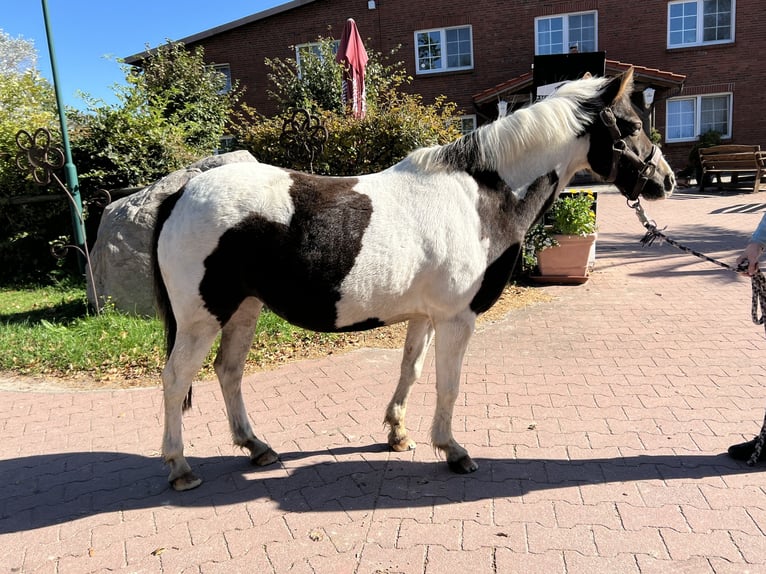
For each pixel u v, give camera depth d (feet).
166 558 8.28
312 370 15.64
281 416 12.95
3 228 29.89
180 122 39.45
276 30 65.26
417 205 9.27
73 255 29.86
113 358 16.47
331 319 9.34
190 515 9.32
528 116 9.75
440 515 9.07
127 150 28.53
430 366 15.78
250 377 15.34
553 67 32.78
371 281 8.98
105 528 9.04
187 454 11.41
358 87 31.04
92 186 28.50
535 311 20.15
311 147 22.24
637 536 8.36
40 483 10.46
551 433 11.60
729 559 7.81
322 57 42.96
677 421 11.86
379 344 17.53
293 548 8.39
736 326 17.58
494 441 11.37
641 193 10.59
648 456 10.57
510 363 15.61
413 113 24.86
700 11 59.93
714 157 48.11
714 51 60.18
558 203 22.75
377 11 63.82
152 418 13.21
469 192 9.47
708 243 29.27
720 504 9.05
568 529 8.58
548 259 23.03
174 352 9.40
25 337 18.47
